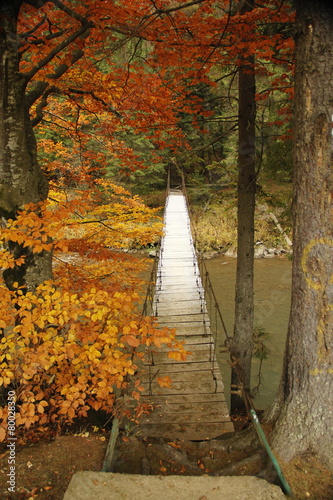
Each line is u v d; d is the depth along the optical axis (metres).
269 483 1.99
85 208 3.09
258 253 13.66
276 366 6.73
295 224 2.40
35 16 3.82
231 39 3.96
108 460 2.27
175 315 6.13
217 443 2.85
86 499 1.88
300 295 2.41
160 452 2.68
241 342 5.19
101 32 3.64
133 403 4.05
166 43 3.79
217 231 14.95
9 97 3.16
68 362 3.25
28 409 2.53
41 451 2.57
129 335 2.64
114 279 4.91
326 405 2.35
